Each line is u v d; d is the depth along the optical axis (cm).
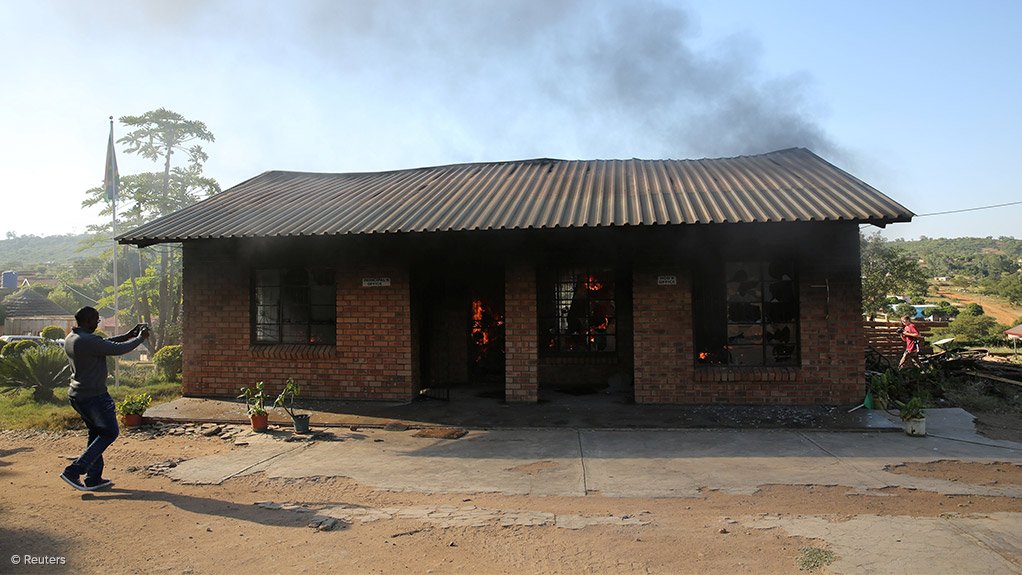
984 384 1123
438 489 625
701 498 586
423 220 992
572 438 823
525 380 1037
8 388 1212
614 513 544
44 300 4606
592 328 1236
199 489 632
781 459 712
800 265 969
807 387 963
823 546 458
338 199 1212
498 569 432
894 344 1634
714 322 1012
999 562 427
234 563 446
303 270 1119
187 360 1127
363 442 822
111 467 713
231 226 1044
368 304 1070
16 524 529
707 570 425
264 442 828
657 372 998
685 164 1323
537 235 1034
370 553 462
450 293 1281
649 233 1003
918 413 807
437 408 1009
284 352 1091
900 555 440
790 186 1043
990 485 610
